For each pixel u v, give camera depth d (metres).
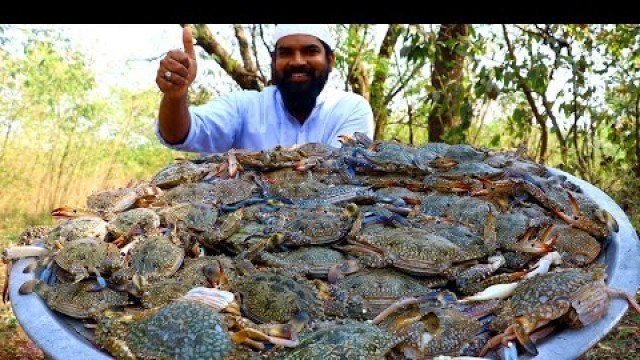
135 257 2.47
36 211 9.16
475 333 1.99
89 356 1.95
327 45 4.39
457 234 2.56
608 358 4.74
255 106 4.50
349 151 3.46
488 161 3.38
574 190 3.18
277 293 2.11
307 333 1.95
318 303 2.15
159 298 2.18
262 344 1.90
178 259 2.45
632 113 7.61
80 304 2.23
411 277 2.34
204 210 2.81
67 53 9.91
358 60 8.57
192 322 1.93
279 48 4.28
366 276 2.29
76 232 2.68
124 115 10.73
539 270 2.33
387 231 2.55
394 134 9.79
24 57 9.40
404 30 6.77
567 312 1.98
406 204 2.96
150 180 3.42
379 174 3.29
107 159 10.34
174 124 3.85
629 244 2.60
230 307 2.06
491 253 2.49
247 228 2.69
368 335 1.89
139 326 2.00
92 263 2.38
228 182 3.18
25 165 9.48
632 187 7.40
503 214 2.74
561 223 2.77
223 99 4.49
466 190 3.04
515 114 7.57
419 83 8.95
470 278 2.31
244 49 8.69
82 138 10.03
